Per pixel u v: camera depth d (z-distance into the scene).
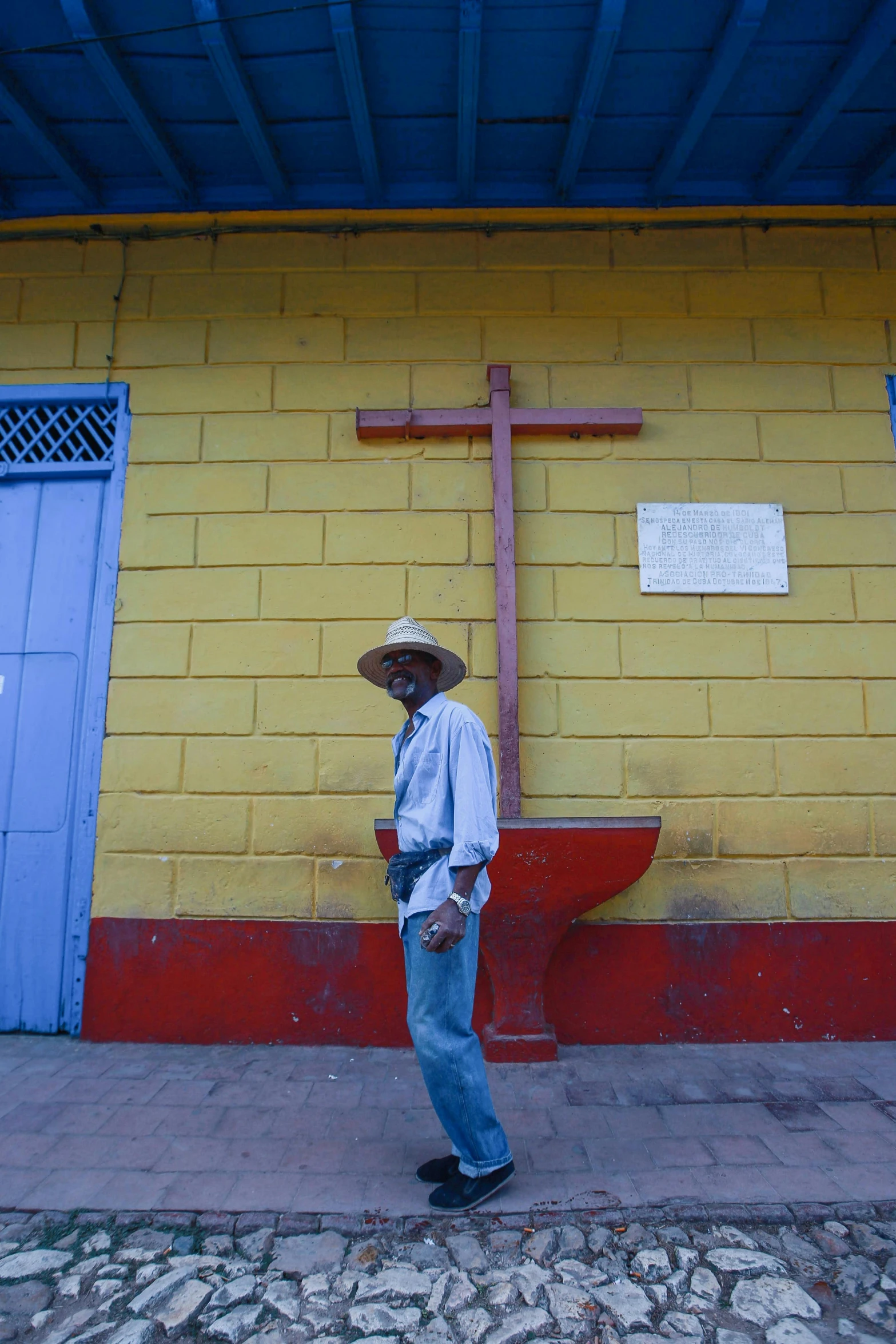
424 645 2.54
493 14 3.26
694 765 3.78
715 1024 3.58
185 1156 2.63
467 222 4.22
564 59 3.48
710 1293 2.01
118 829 3.74
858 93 3.69
